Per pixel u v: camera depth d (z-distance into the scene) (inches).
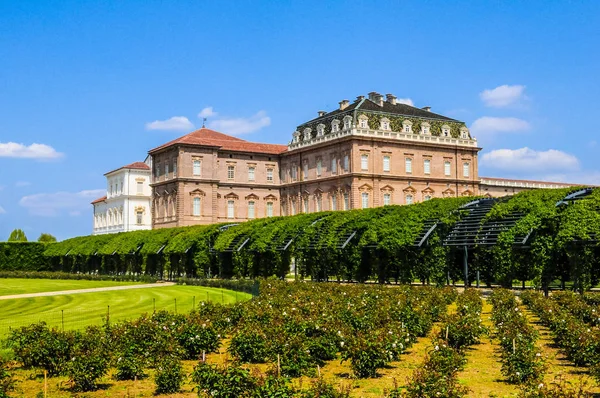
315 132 4453.7
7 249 4163.4
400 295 1401.3
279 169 4842.5
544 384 644.7
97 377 776.9
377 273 2203.5
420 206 2162.9
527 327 992.9
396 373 840.9
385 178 4057.6
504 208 1867.6
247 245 2778.1
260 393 643.5
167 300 1850.4
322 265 2407.7
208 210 4485.7
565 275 1784.0
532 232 1732.3
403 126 4183.1
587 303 1338.6
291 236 2591.0
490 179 4901.6
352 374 834.8
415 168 4188.0
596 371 734.5
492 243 1824.6
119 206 5600.4
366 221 2289.6
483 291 1818.4
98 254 3703.3
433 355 793.6
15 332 957.2
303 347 865.5
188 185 4419.3
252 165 4741.6
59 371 858.1
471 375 816.9
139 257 3410.4
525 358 769.6
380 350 822.5
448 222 2007.9
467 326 979.3
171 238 3166.8
